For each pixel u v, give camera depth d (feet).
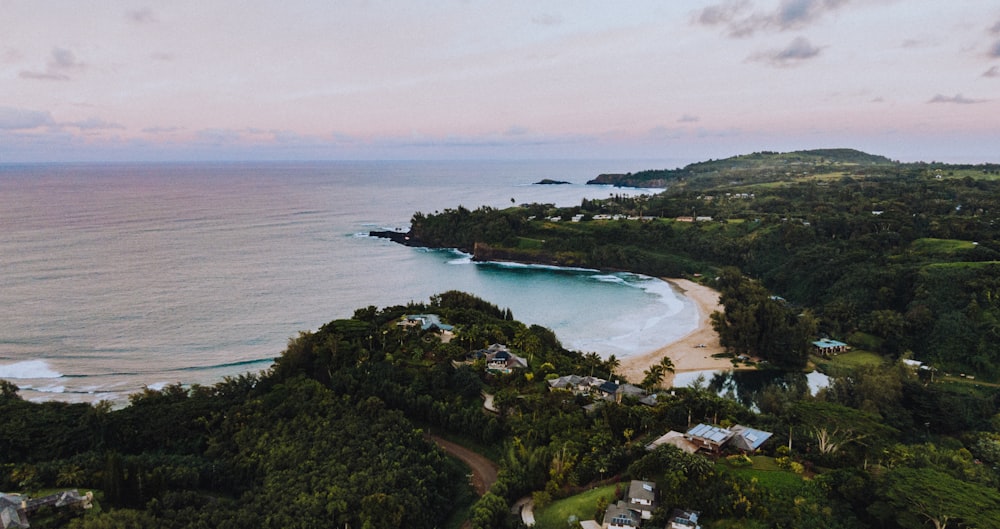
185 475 280.51
